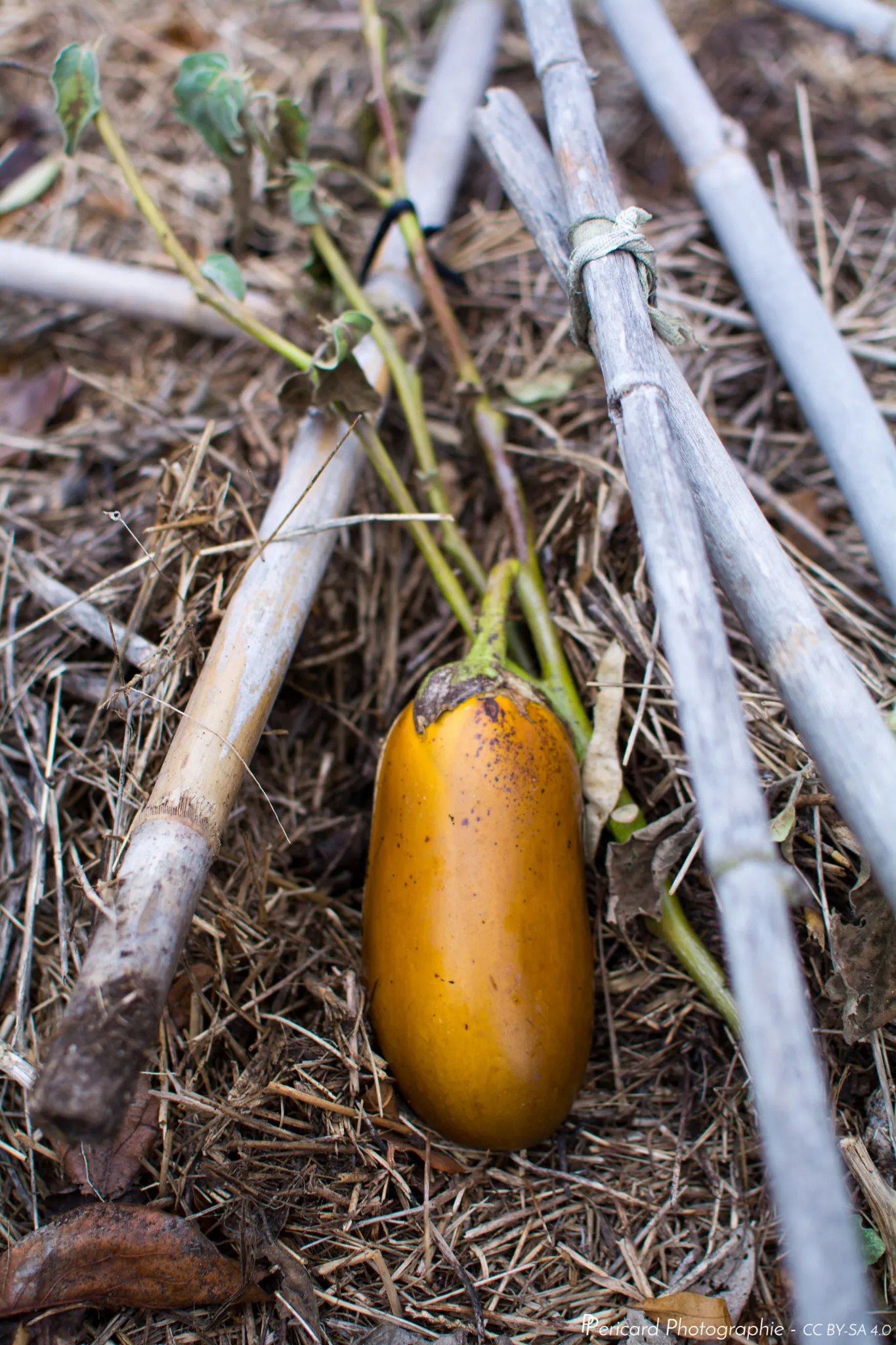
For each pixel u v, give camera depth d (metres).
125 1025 0.41
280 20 0.82
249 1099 0.50
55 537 0.62
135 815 0.52
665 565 0.41
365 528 0.61
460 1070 0.48
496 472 0.59
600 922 0.55
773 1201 0.50
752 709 0.54
